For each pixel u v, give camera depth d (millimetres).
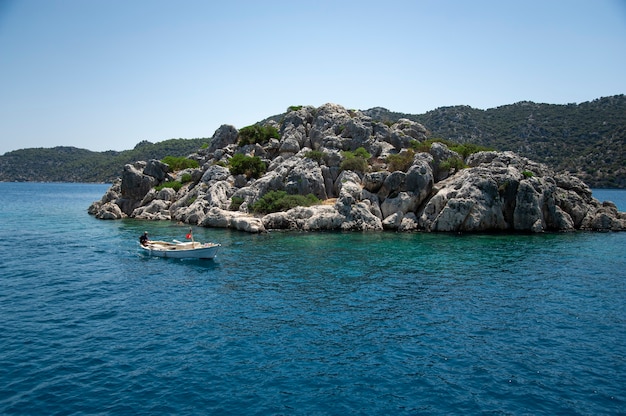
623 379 19812
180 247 45656
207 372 19938
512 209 61375
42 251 46719
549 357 21984
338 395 18234
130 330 24703
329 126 88938
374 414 16922
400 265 40969
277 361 21156
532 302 30375
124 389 18312
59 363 20500
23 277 35750
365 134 81750
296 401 17703
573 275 37469
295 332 24766
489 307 29297
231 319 26688
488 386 19141
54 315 26875
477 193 60625
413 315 27688
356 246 49938
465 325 26109
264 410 17016
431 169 67125
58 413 16516
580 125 186750
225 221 64562
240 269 39344
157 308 28547
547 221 63250
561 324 26359
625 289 33500
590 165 162250
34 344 22547
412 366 20891
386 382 19359
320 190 69688
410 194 63000
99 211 79750
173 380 19156
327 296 31422
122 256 44688
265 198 66500
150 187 84938
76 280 35125
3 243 51219
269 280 35656
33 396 17641
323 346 22969
